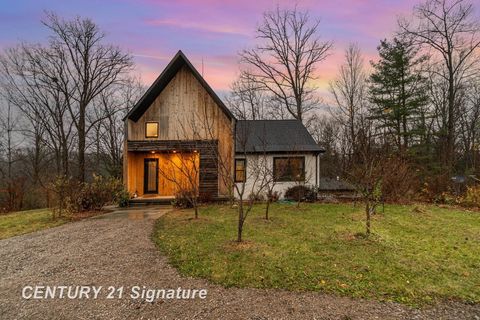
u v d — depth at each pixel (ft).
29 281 15.55
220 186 47.37
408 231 25.20
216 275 15.61
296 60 85.30
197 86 49.08
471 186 47.19
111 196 42.93
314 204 42.42
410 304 12.70
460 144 75.36
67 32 70.90
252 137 52.21
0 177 73.77
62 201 37.40
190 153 51.03
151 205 46.21
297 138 52.49
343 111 85.81
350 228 25.86
